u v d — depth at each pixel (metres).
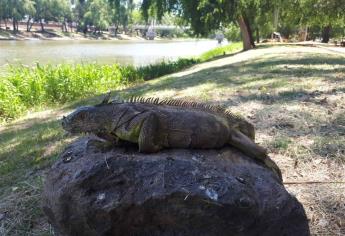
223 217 0.43
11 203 0.74
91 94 1.99
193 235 0.44
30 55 5.03
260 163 0.50
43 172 0.85
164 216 0.44
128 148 0.49
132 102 0.49
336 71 1.50
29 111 1.75
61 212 0.46
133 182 0.44
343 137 0.81
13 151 1.04
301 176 0.69
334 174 0.68
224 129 0.49
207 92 1.30
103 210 0.44
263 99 1.12
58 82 1.92
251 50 3.37
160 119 0.47
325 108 0.99
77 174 0.45
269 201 0.44
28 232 0.66
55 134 1.10
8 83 1.81
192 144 0.48
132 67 2.58
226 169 0.46
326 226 0.56
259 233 0.44
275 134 0.85
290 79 1.37
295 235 0.45
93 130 0.48
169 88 1.53
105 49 6.73
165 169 0.44
